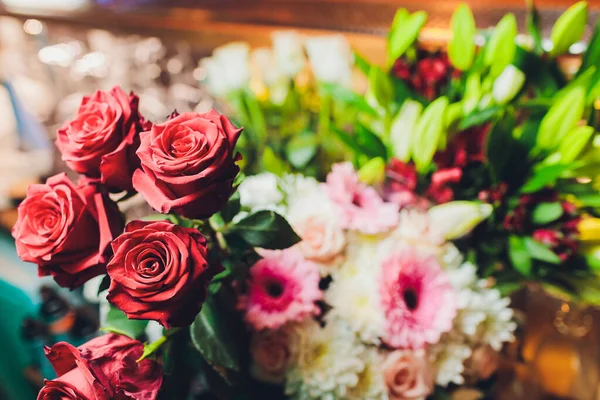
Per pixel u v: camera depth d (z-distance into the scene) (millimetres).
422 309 609
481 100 671
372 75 695
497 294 634
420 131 641
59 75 1116
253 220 562
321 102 795
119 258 475
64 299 820
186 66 1068
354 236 634
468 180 681
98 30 1089
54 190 515
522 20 858
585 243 634
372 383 595
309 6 969
